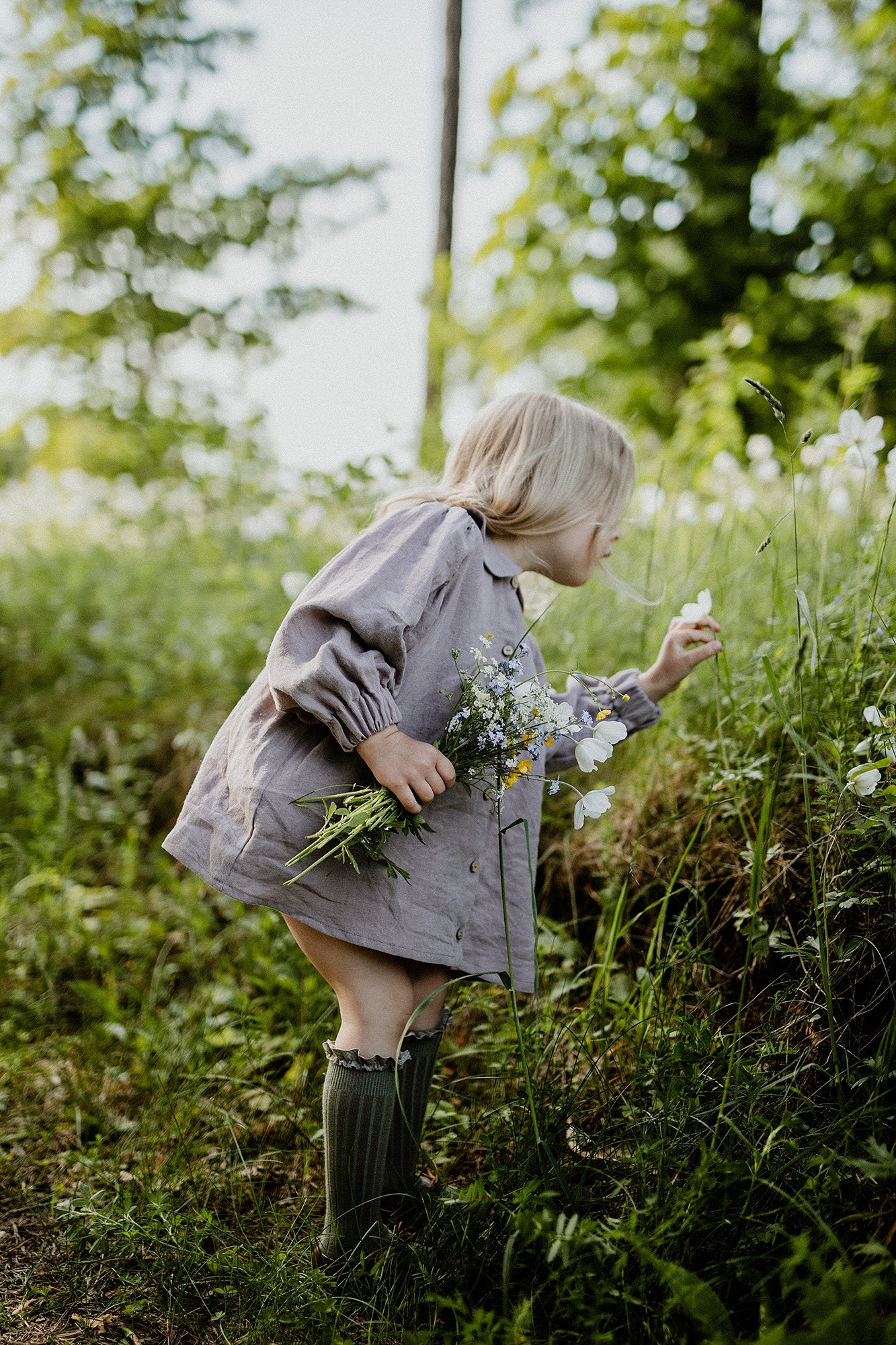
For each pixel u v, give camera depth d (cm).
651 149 883
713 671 248
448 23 749
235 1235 171
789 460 190
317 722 164
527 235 959
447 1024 185
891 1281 126
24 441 964
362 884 162
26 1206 187
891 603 221
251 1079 223
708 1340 119
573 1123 173
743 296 850
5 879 313
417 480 359
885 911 172
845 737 193
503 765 158
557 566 191
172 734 387
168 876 324
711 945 209
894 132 793
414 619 157
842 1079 157
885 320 536
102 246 1123
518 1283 147
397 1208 179
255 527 561
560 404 187
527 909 182
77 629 487
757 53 841
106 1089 226
